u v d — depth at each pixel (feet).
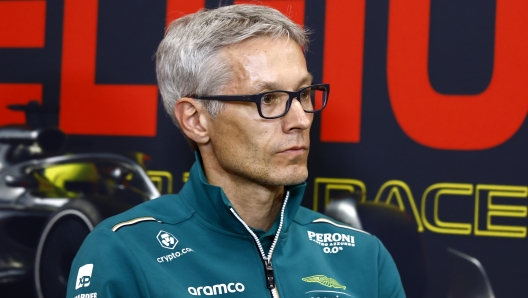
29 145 11.87
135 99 11.69
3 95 11.98
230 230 7.53
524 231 10.46
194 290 7.07
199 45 7.41
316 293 7.49
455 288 10.64
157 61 8.17
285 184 7.09
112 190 11.69
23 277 11.77
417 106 10.85
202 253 7.43
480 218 10.61
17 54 11.99
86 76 11.82
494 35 10.62
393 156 10.93
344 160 11.08
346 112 11.07
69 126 11.82
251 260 7.48
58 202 11.78
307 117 7.06
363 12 11.05
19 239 11.82
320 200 11.14
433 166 10.79
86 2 11.84
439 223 10.73
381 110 10.98
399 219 10.86
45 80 11.91
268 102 7.09
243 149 7.13
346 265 8.00
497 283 10.52
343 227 8.51
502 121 10.58
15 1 12.05
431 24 10.84
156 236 7.45
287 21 7.41
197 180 7.69
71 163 11.79
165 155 11.62
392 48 10.95
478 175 10.63
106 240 7.24
